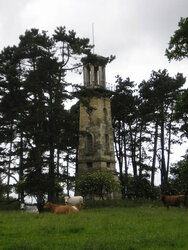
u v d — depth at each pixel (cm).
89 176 5509
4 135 5244
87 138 6406
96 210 3784
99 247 1457
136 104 7450
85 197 5866
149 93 7375
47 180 4709
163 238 1608
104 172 5791
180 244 1509
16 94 5041
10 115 5125
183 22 3853
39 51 5053
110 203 5153
